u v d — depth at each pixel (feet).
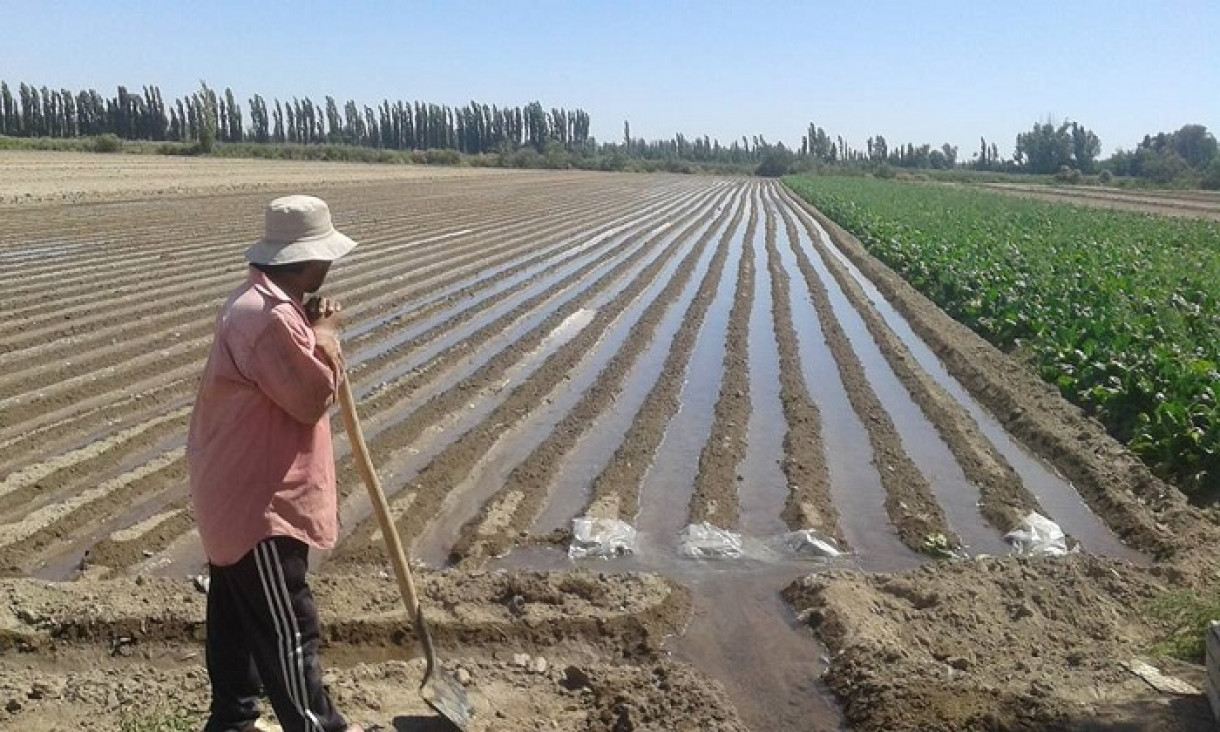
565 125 577.02
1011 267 70.13
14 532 23.90
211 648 14.55
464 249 86.02
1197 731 15.98
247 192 138.92
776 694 18.06
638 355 46.83
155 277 62.75
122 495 26.53
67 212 100.99
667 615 20.57
